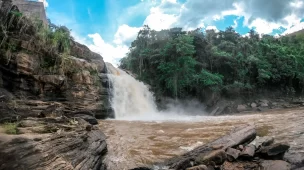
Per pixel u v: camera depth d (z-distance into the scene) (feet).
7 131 21.48
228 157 27.32
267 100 120.16
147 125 53.16
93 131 32.65
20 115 30.96
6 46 46.88
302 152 28.40
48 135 21.24
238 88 113.80
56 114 35.19
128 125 53.26
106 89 75.56
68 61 61.11
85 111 54.70
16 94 45.93
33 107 35.78
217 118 69.77
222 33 145.59
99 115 67.56
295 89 137.28
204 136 39.09
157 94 104.99
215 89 107.14
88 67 69.72
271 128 43.32
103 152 30.01
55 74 56.24
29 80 49.88
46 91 53.21
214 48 117.91
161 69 104.99
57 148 19.58
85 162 22.27
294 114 65.26
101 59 91.61
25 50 50.37
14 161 14.60
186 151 31.58
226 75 118.93
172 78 102.58
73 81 61.36
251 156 26.91
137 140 37.68
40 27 56.34
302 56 137.49
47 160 17.31
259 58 127.75
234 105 107.65
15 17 50.39
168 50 103.71
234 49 126.21
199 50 115.03
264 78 122.72
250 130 35.63
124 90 86.43
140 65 114.32
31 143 16.90
